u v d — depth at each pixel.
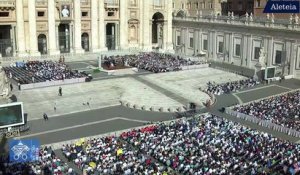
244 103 51.09
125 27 89.25
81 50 83.19
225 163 30.38
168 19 94.81
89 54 82.38
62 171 30.03
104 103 51.97
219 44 84.38
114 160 31.08
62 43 84.19
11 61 73.00
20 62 69.06
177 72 69.50
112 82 60.91
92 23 84.25
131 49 89.69
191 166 29.91
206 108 49.91
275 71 67.44
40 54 78.31
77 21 81.81
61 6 79.38
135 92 55.91
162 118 45.91
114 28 90.12
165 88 58.31
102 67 69.25
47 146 36.09
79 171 30.77
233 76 68.56
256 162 31.02
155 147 33.94
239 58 79.31
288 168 29.78
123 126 42.91
